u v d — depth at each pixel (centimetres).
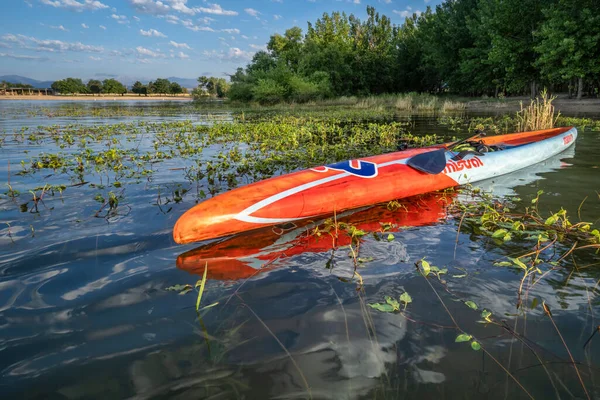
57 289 226
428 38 3300
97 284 232
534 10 2039
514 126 1093
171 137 971
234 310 204
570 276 235
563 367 160
